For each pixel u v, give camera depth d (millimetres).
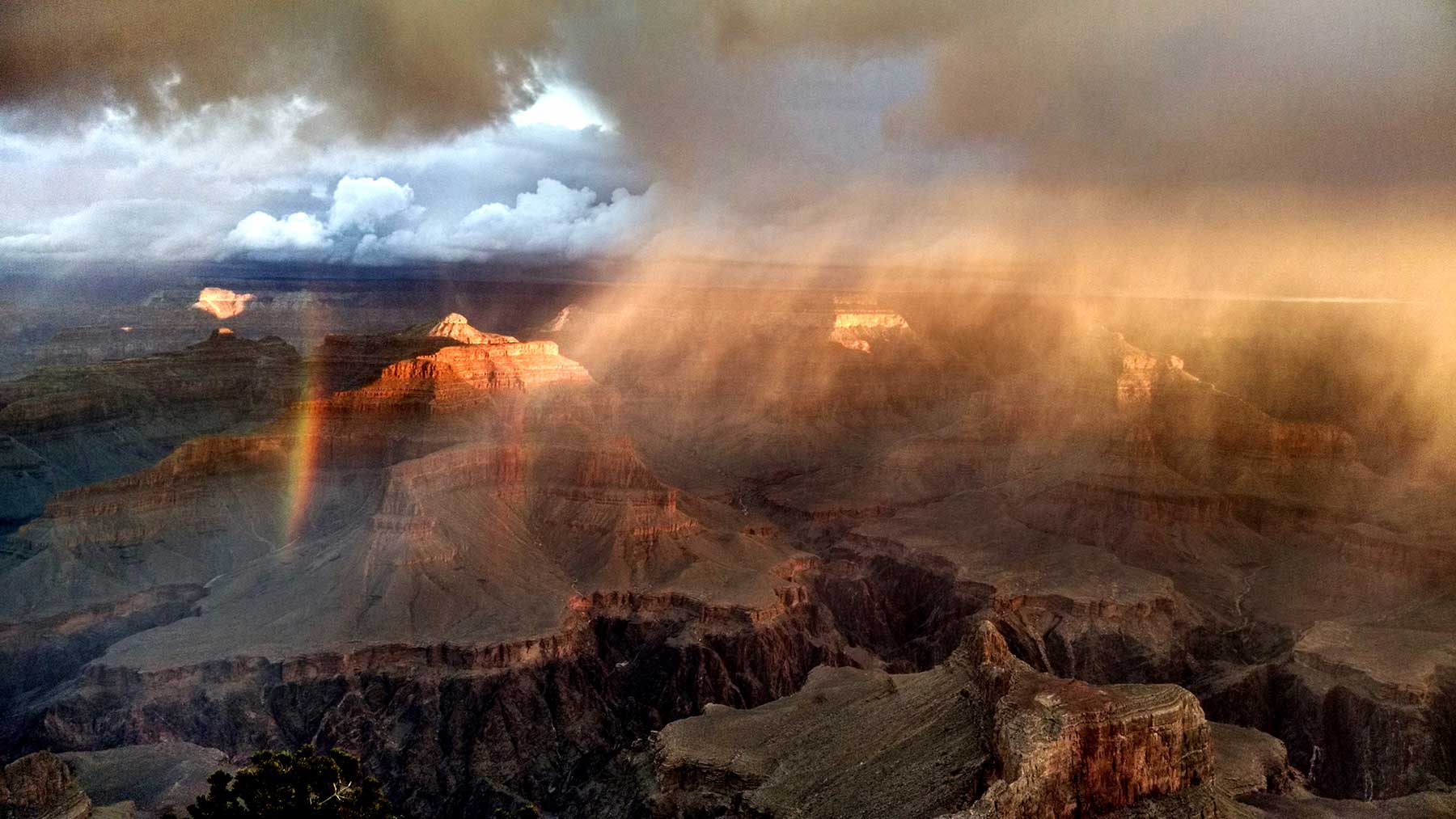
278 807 83188
